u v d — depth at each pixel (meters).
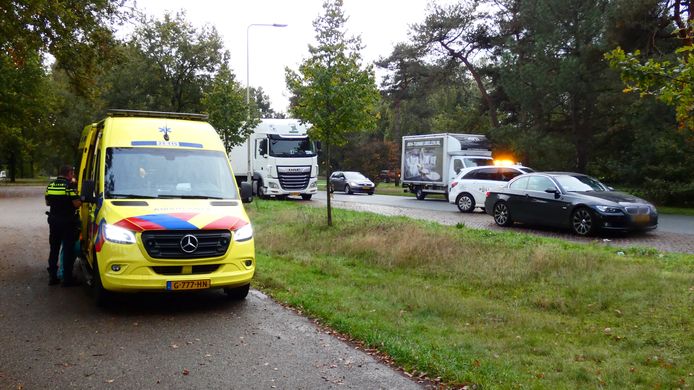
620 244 12.59
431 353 5.42
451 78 39.69
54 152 62.72
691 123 4.92
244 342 5.94
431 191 28.69
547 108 27.83
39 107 36.22
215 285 6.98
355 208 22.45
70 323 6.57
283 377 4.95
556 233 14.79
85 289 8.41
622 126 27.41
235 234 7.19
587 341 5.96
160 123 8.60
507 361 5.29
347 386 4.76
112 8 13.58
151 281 6.70
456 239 11.34
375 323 6.48
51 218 8.49
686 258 9.80
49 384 4.73
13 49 12.30
